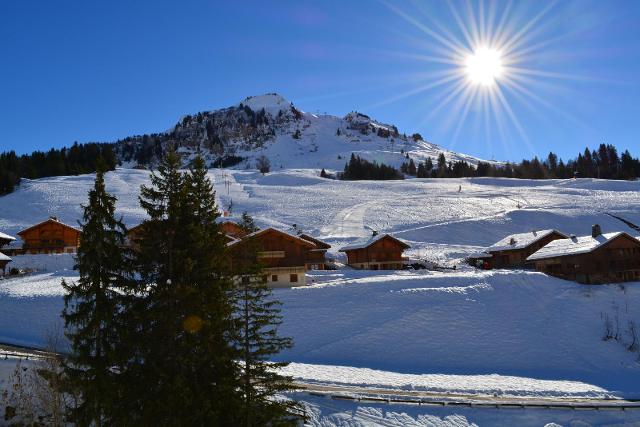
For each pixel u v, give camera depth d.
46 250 86.81
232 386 20.62
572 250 61.78
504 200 138.25
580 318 47.88
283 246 59.28
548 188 160.75
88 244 19.81
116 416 19.03
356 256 85.88
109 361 19.48
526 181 184.75
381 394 31.53
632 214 115.56
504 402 31.28
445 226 110.19
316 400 30.09
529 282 54.59
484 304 48.97
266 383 22.62
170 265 20.38
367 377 35.84
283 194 158.38
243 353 21.70
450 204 134.75
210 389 20.06
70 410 20.91
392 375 37.16
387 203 139.38
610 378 38.44
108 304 19.88
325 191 164.88
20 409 24.20
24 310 45.75
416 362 41.06
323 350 42.25
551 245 68.06
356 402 30.08
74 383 19.72
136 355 20.05
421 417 28.91
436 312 46.97
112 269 20.33
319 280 63.88
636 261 60.31
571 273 60.72
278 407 22.16
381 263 83.25
